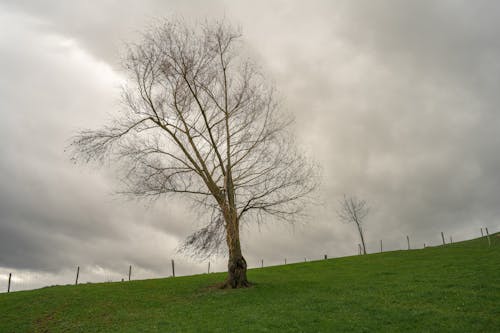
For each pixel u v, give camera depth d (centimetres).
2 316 2806
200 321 2255
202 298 2966
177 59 3294
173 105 3347
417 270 3822
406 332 1895
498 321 1969
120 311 2750
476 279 2978
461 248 5319
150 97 3297
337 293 2906
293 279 3903
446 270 3600
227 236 3341
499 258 3975
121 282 4212
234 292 3092
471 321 1995
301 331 1975
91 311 2808
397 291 2816
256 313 2347
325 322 2108
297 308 2438
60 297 3309
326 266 4941
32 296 3400
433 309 2255
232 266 3334
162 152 3266
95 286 3888
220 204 3269
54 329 2438
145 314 2588
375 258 5297
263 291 3070
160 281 4172
